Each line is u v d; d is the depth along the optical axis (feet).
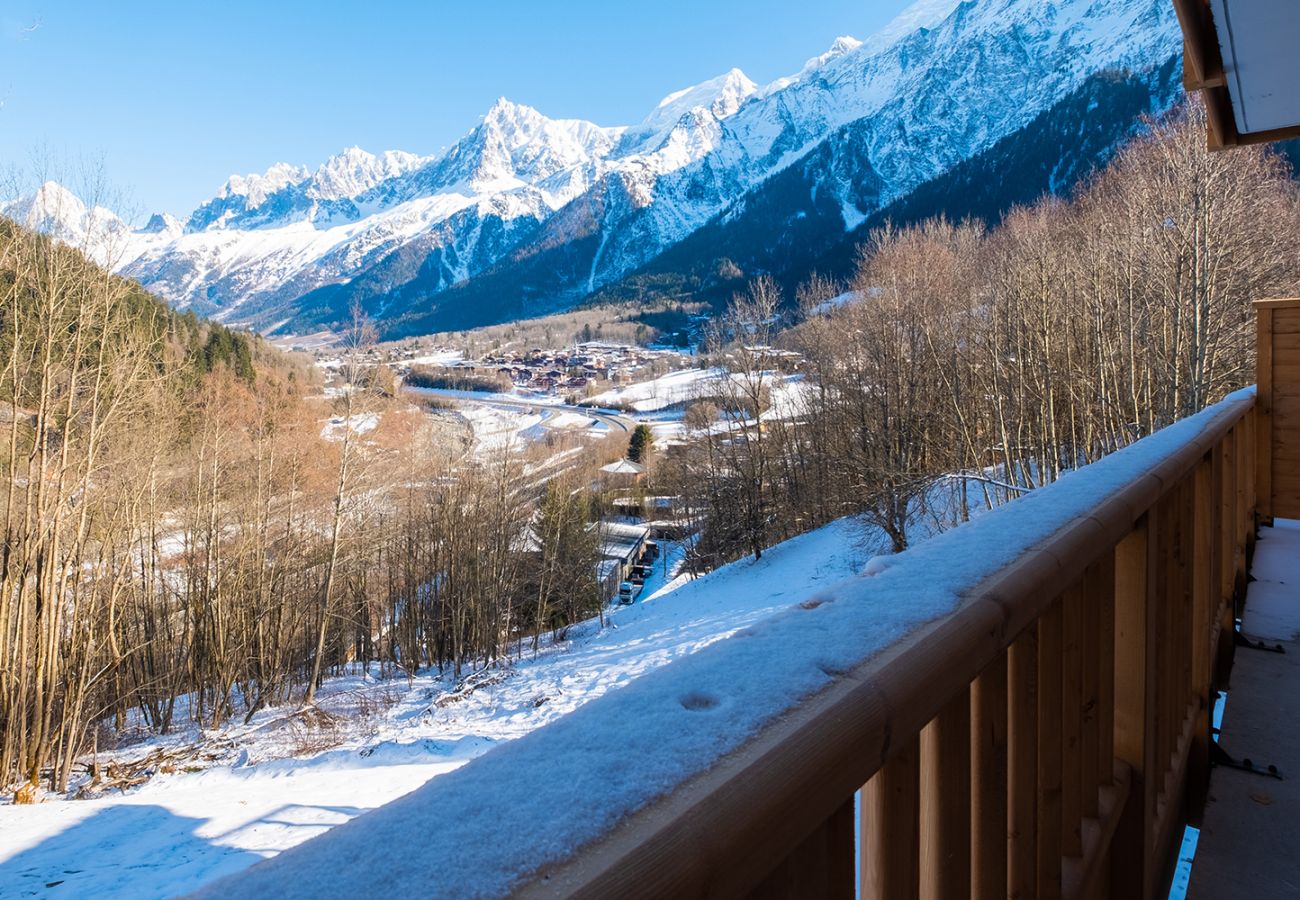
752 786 1.50
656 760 1.52
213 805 29.99
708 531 98.37
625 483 146.92
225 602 60.80
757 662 2.06
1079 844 4.01
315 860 1.11
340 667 77.77
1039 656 3.61
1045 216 105.29
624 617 83.56
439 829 1.22
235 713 60.64
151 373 49.34
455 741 42.75
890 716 1.98
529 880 1.11
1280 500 14.87
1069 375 65.67
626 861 1.20
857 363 79.87
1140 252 68.44
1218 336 61.82
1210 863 6.22
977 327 76.79
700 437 99.66
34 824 27.84
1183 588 6.78
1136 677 5.05
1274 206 75.25
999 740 2.98
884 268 91.45
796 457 95.14
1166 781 6.15
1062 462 66.49
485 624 76.84
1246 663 9.77
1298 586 12.30
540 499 92.48
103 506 49.62
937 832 2.56
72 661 44.24
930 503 71.26
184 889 21.11
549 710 49.98
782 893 1.86
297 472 66.23
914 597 2.63
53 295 39.96
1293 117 11.34
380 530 73.61
